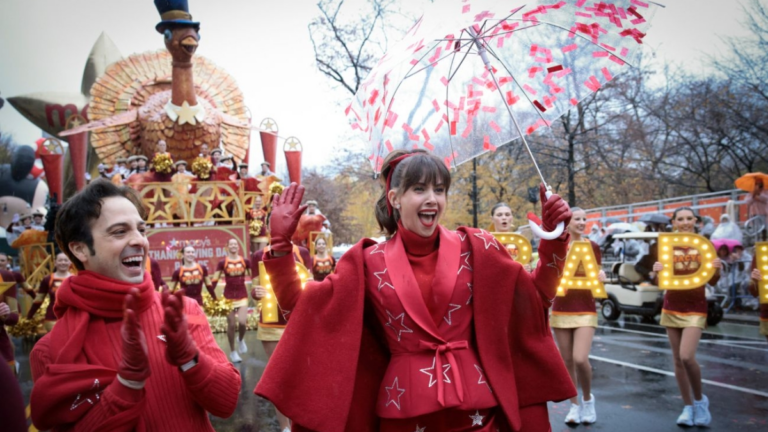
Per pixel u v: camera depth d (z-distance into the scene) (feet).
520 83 11.81
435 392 8.65
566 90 11.66
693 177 71.72
